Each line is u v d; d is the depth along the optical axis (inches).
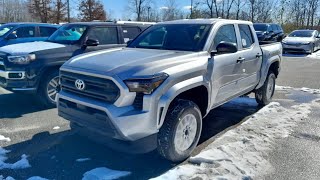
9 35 422.9
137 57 160.1
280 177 144.1
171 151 150.9
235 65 199.8
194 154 167.8
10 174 143.3
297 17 1769.2
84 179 140.3
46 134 193.2
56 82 253.9
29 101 272.5
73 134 192.5
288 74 466.9
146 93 138.3
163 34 202.8
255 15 1632.6
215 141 181.2
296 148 175.9
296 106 266.1
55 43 276.1
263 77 249.1
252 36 237.8
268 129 203.5
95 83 145.2
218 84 182.9
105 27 290.7
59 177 141.9
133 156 164.1
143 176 144.2
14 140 182.9
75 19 1792.6
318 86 372.2
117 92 136.9
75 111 154.7
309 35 817.5
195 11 1596.9
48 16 1713.8
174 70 149.4
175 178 138.0
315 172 149.7
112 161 158.2
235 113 248.2
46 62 244.5
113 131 137.7
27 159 158.4
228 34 204.8
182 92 155.4
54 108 251.9
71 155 163.9
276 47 277.3
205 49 179.0
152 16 1686.8
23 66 236.4
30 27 442.6
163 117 143.6
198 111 163.6
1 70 243.4
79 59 167.6
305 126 211.8
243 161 156.4
